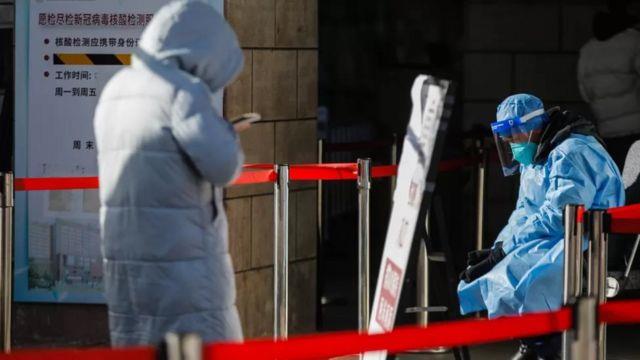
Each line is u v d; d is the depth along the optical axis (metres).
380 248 20.58
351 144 17.25
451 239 20.47
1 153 14.55
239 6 13.59
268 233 14.32
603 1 20.56
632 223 9.01
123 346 8.38
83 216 13.65
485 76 20.94
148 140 8.14
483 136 17.23
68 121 13.57
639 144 12.02
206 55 8.33
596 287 9.06
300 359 7.64
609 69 17.55
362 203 12.18
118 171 8.27
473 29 20.94
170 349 6.41
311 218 15.08
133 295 8.27
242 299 13.98
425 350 13.57
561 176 10.37
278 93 14.32
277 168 12.02
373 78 31.95
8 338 11.05
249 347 6.71
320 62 32.69
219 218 8.40
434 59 29.97
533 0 20.72
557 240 10.47
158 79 8.18
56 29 13.50
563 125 10.64
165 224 8.16
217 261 8.32
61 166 13.62
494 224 20.70
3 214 10.97
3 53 14.50
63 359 6.69
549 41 20.77
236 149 8.14
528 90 20.86
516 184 20.61
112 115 8.33
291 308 14.78
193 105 8.07
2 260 10.97
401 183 8.32
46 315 13.86
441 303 11.68
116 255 8.34
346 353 6.92
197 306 8.20
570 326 7.41
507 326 7.26
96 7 13.39
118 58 13.42
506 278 10.51
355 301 17.22
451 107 7.61
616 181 10.41
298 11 14.55
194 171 8.21
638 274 11.28
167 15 8.34
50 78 13.55
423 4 31.52
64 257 13.74
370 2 32.19
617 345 14.17
